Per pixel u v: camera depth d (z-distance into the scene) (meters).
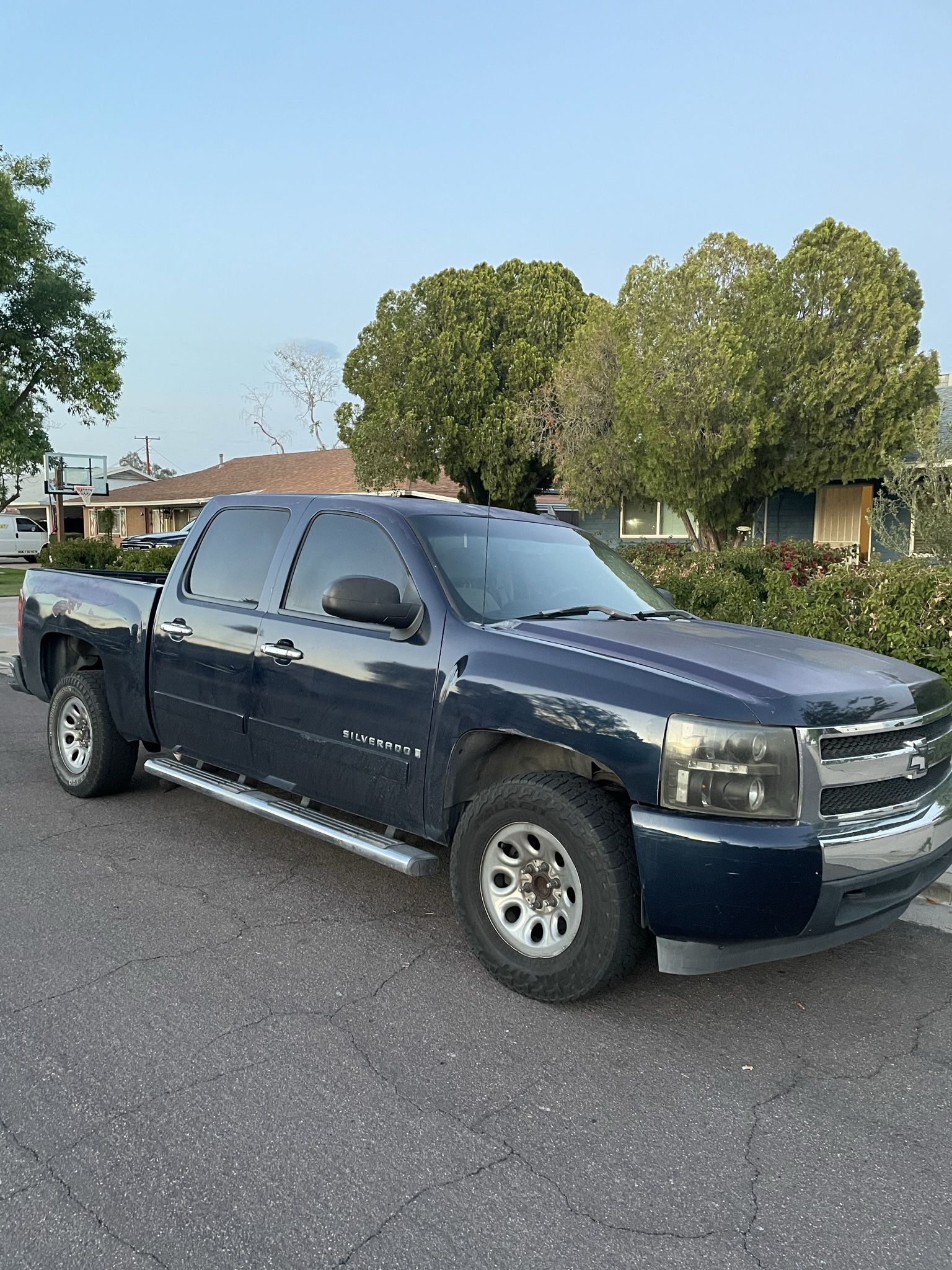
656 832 3.15
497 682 3.61
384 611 3.90
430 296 24.67
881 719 3.32
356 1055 3.13
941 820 3.50
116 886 4.58
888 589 7.64
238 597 4.84
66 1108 2.80
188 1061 3.07
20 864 4.85
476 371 23.80
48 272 27.06
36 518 57.03
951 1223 2.40
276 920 4.22
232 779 5.04
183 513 41.72
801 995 3.66
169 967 3.73
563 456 20.77
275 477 36.16
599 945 3.31
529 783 3.48
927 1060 3.20
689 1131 2.76
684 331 16.42
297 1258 2.23
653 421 16.62
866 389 15.59
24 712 9.03
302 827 4.30
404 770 3.92
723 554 11.46
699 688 3.24
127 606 5.47
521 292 24.48
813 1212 2.43
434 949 3.97
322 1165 2.56
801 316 16.23
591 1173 2.56
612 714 3.31
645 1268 2.22
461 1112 2.83
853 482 18.28
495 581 4.18
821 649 4.04
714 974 3.83
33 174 27.42
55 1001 3.44
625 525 22.41
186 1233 2.30
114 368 28.91
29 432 28.02
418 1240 2.29
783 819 3.12
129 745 5.82
